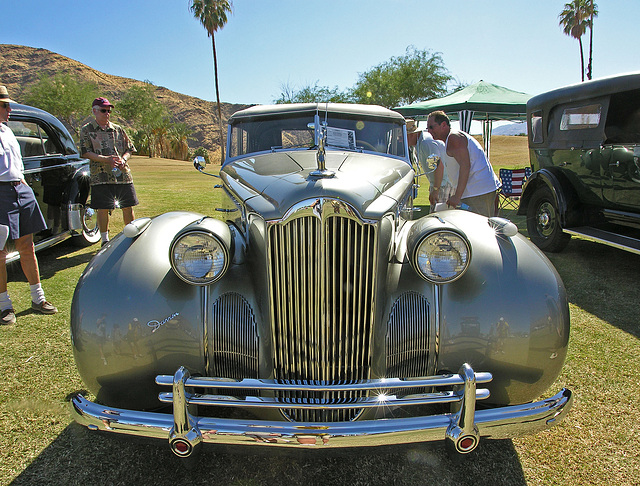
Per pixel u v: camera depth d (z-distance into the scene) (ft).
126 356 6.56
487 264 7.06
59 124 18.90
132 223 7.51
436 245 6.48
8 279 16.47
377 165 9.28
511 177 32.07
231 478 6.89
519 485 6.75
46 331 11.94
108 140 18.17
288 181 7.14
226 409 7.35
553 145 20.47
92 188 18.37
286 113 11.32
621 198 17.08
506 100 43.24
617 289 15.23
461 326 6.77
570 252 20.66
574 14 101.50
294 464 7.22
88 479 6.84
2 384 9.43
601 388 9.32
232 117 11.68
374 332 6.53
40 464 7.16
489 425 5.81
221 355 6.88
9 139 12.03
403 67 115.55
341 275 6.16
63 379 9.64
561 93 19.51
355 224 6.09
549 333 6.71
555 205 19.56
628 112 17.46
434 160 11.25
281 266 6.20
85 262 18.61
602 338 11.60
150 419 5.81
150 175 68.95
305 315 6.27
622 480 6.82
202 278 6.51
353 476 6.95
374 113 11.36
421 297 6.99
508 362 6.69
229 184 8.70
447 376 5.84
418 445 5.80
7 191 11.89
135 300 6.68
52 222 18.15
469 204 15.67
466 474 6.99
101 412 5.94
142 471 7.03
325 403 6.08
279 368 6.50
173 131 179.83
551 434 7.94
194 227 6.46
